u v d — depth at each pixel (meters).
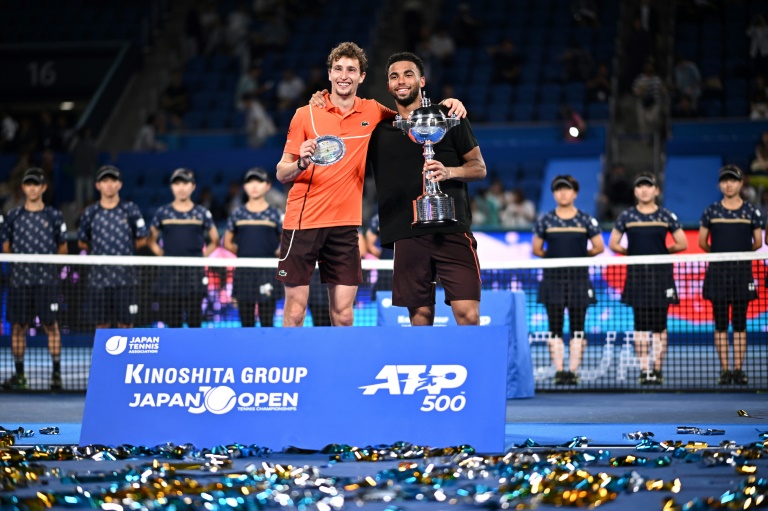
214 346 5.22
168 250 9.71
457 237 5.57
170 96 19.58
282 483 4.06
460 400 4.93
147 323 9.89
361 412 5.01
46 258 9.04
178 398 5.18
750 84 18.39
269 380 5.13
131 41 21.09
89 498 3.73
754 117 17.61
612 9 20.53
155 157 18.06
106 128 19.36
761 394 8.60
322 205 5.62
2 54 21.20
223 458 4.71
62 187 17.09
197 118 19.25
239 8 21.22
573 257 9.53
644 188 9.48
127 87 20.44
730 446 5.01
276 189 17.44
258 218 9.68
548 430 6.07
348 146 5.64
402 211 5.62
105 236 9.50
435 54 19.55
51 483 4.21
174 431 5.13
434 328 5.05
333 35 20.77
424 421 4.95
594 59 19.22
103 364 5.29
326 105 5.68
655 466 4.49
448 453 4.77
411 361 5.03
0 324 11.71
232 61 20.66
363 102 5.72
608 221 15.10
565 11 20.73
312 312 9.66
